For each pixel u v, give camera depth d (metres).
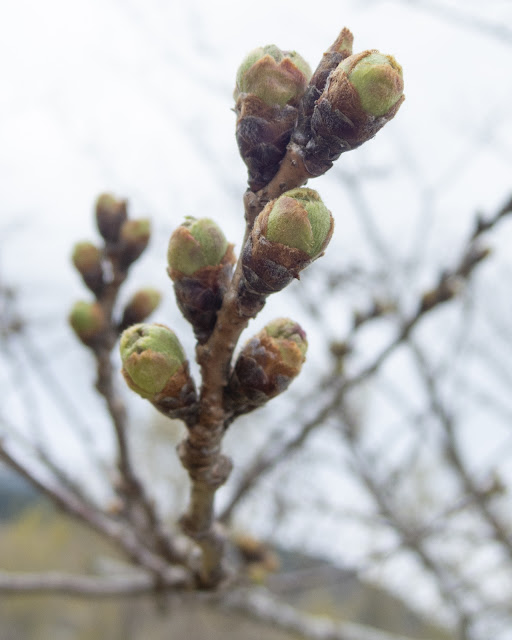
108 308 0.12
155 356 0.09
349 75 0.08
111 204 0.12
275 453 0.15
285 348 0.09
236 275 0.09
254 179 0.09
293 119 0.09
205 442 0.09
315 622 0.20
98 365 0.12
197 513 0.10
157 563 0.14
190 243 0.09
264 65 0.09
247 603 0.18
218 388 0.09
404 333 0.13
